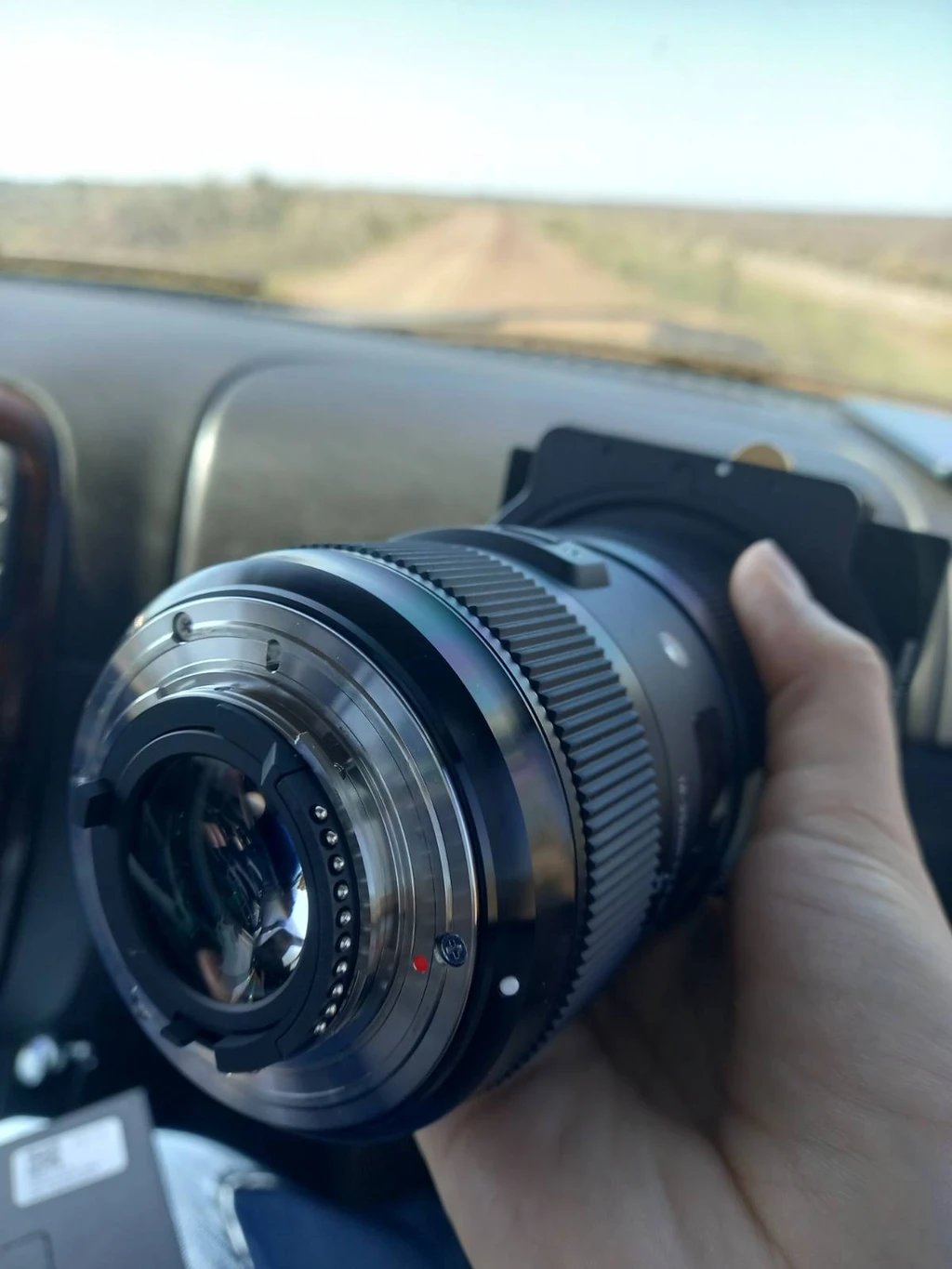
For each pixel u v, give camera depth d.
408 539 0.15
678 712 0.15
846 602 0.20
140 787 0.12
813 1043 0.14
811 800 0.16
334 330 0.31
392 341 0.31
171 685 0.12
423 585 0.12
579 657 0.13
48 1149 0.18
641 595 0.17
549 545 0.16
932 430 0.27
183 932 0.12
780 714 0.18
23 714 0.24
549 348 0.33
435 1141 0.15
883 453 0.28
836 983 0.14
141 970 0.12
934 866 0.24
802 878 0.15
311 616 0.11
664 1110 0.15
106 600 0.26
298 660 0.11
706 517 0.21
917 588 0.20
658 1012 0.17
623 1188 0.14
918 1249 0.12
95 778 0.12
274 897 0.11
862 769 0.16
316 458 0.26
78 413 0.26
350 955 0.10
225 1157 0.20
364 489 0.26
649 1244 0.13
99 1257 0.16
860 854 0.15
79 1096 0.24
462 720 0.11
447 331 0.33
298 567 0.12
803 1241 0.12
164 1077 0.25
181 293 0.33
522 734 0.11
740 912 0.15
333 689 0.11
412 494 0.26
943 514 0.26
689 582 0.18
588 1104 0.15
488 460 0.27
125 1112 0.18
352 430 0.26
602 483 0.22
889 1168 0.12
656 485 0.22
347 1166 0.23
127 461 0.26
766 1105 0.14
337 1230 0.18
